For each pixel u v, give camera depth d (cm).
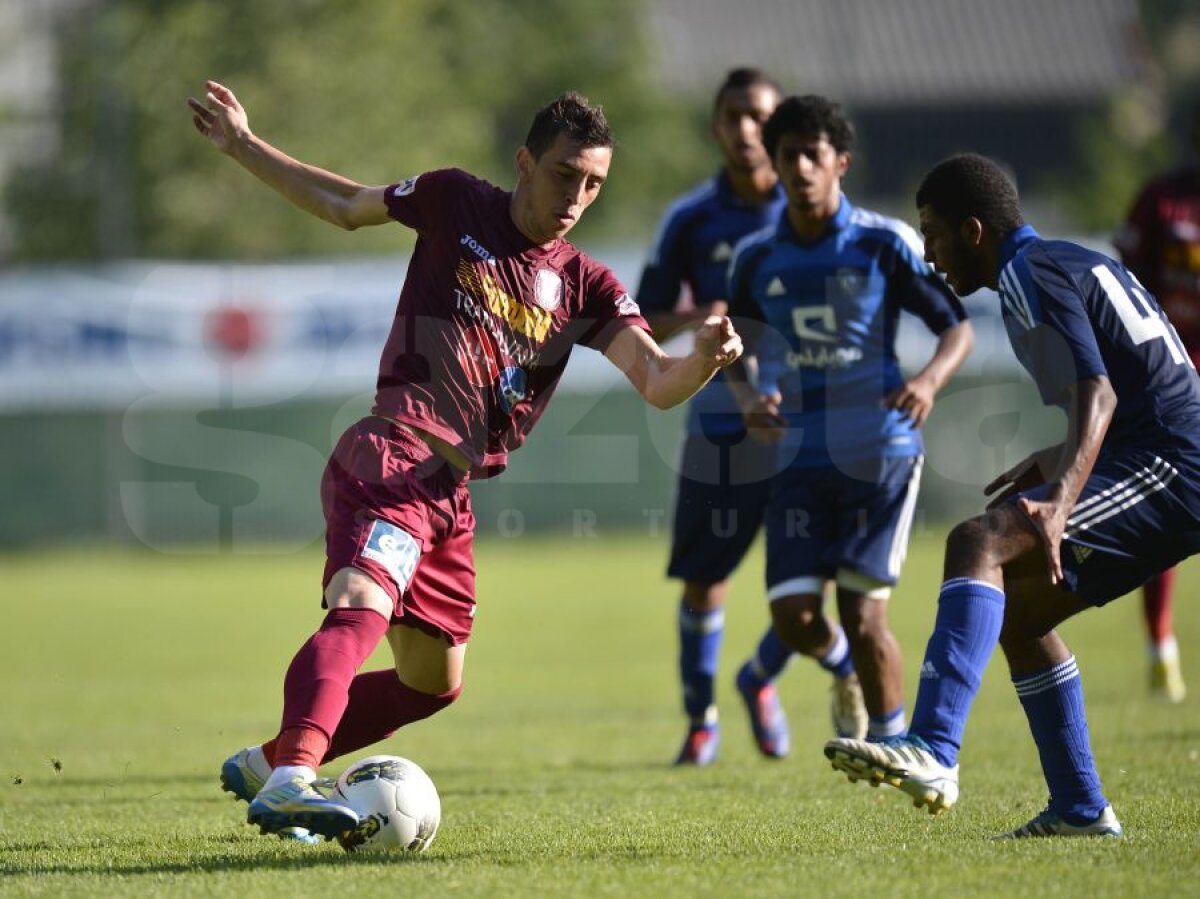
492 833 1939
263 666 4775
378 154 10744
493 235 1845
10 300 7844
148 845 1902
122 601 6719
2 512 8312
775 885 1534
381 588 1741
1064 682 1805
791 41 16612
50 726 3512
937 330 2553
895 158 16638
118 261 10769
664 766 2792
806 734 3256
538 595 6925
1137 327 1747
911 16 16825
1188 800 2067
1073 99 16538
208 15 10612
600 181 1827
